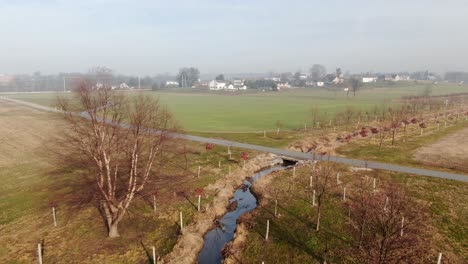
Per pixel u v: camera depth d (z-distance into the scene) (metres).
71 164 53.03
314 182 47.47
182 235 33.31
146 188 43.34
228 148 65.50
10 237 32.84
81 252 30.50
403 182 47.47
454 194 42.97
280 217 37.47
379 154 63.22
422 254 28.42
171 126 76.75
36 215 37.25
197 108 149.50
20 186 45.75
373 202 29.88
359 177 49.47
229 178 51.16
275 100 193.88
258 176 54.44
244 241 32.97
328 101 182.62
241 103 175.12
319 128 90.50
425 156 61.97
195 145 70.06
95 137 32.72
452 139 77.00
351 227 34.09
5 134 81.19
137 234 33.75
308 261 29.09
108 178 32.56
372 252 25.67
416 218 32.41
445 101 141.38
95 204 39.19
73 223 35.47
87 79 33.56
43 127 90.94
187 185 46.22
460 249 30.41
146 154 50.88
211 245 33.50
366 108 139.50
